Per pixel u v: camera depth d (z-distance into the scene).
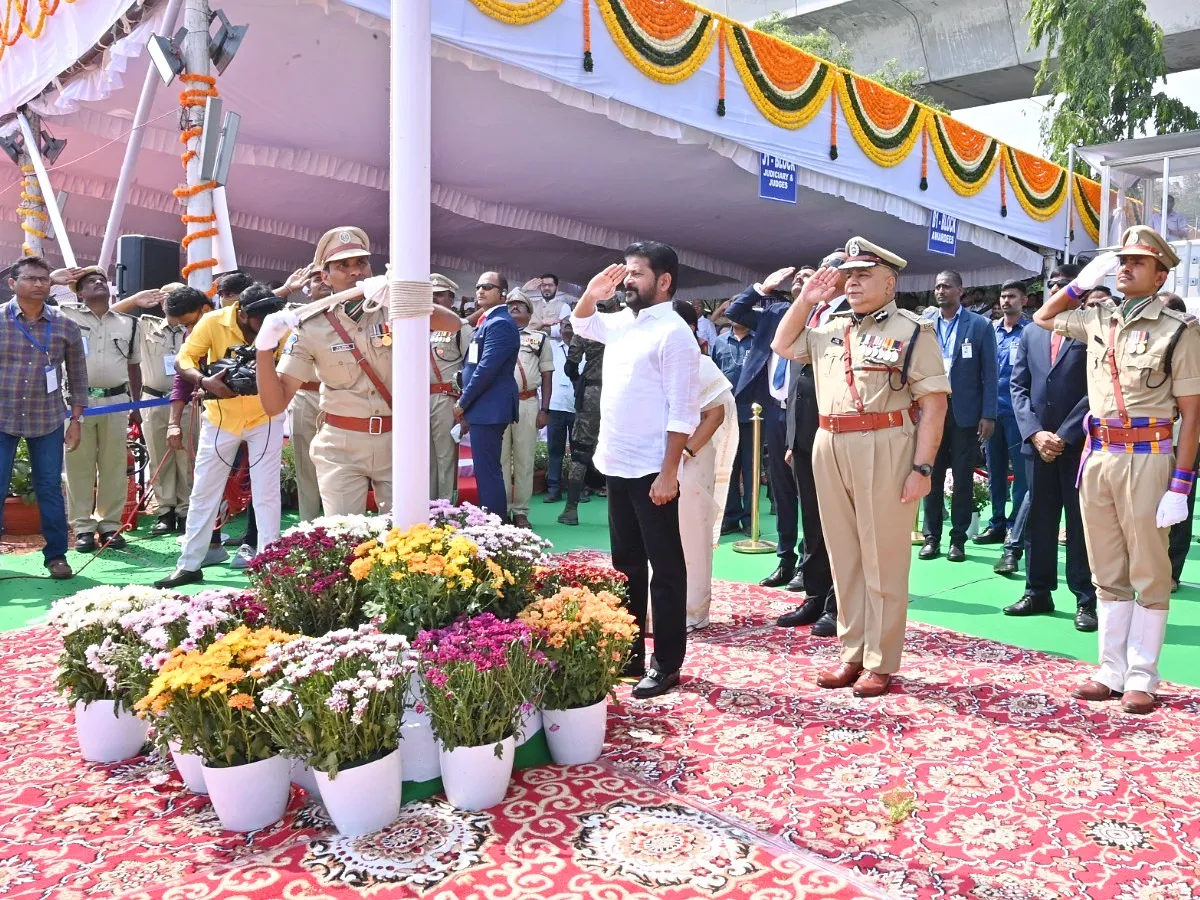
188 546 5.49
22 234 12.84
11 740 3.36
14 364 5.43
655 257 3.59
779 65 9.33
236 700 2.52
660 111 8.30
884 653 3.74
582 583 3.67
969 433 6.38
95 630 3.12
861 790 2.90
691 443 3.94
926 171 11.39
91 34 7.85
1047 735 3.35
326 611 3.25
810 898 2.27
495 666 2.71
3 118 9.74
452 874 2.37
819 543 4.73
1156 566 3.59
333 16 7.11
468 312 12.12
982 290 18.47
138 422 7.81
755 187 12.23
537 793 2.86
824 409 3.83
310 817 2.72
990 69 22.80
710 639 4.60
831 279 3.70
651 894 2.28
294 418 6.05
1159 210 13.33
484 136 9.95
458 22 6.80
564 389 9.15
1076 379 4.77
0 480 5.51
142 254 7.72
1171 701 3.70
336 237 4.24
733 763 3.11
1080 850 2.53
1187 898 2.30
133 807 2.82
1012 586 5.80
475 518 3.77
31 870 2.44
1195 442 3.50
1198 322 3.55
